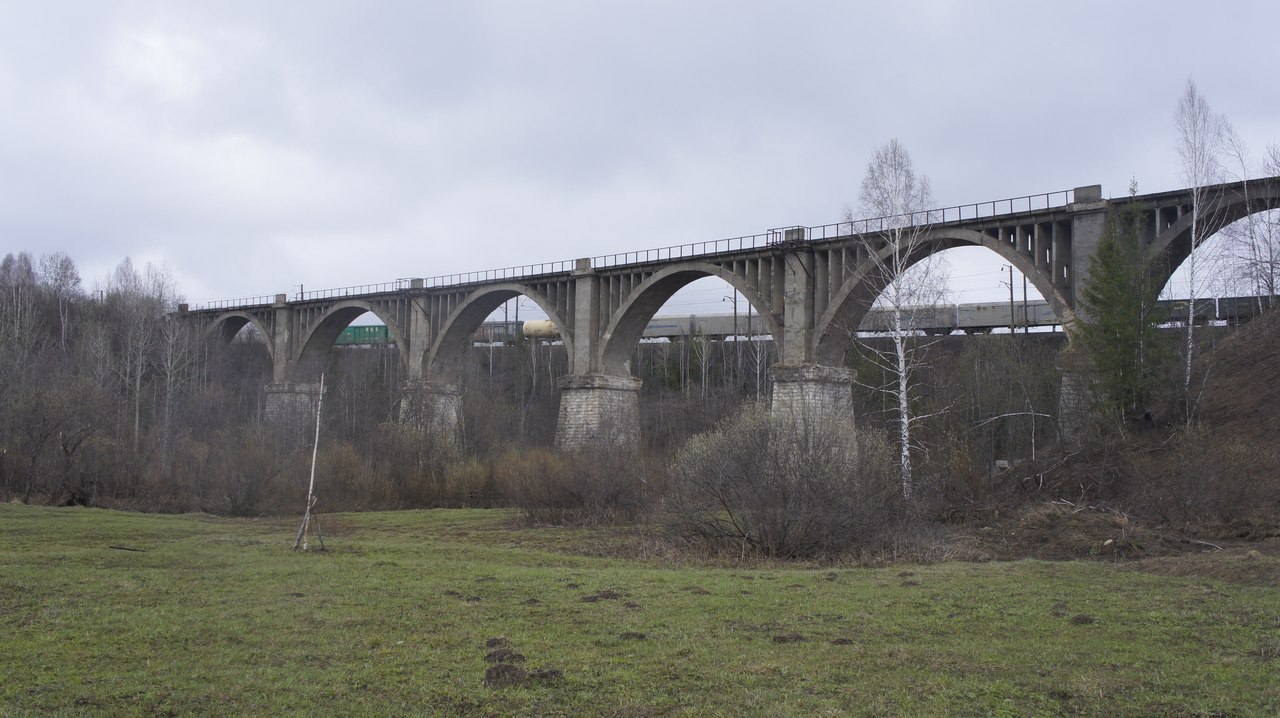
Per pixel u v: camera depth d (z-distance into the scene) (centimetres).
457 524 3175
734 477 2186
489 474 4419
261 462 3956
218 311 9088
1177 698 822
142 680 897
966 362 4966
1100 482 3066
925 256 4638
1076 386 3662
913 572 1733
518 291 6500
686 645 1059
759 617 1233
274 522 3281
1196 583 1502
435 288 7019
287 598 1355
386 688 880
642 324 6012
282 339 8325
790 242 4872
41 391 4259
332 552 2036
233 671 934
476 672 937
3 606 1255
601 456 3475
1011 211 4109
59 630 1110
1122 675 905
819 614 1254
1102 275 3534
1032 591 1435
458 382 7100
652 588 1487
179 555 1877
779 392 4853
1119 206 3791
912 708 808
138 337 6812
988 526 2695
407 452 4575
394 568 1719
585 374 5909
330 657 1002
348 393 6212
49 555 1805
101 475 4147
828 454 2216
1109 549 2173
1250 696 823
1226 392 3600
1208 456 2684
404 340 7288
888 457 2508
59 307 8950
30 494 3959
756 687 881
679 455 2631
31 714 782
